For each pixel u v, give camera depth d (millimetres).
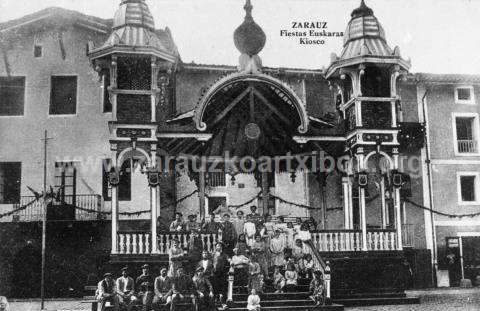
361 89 21406
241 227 20812
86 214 26078
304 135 21562
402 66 21438
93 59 20406
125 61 20125
